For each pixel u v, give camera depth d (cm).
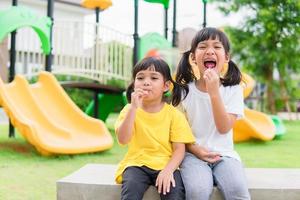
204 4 1060
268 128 883
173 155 243
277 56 1608
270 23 1575
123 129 235
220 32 259
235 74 266
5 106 573
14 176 432
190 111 265
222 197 239
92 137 649
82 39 880
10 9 678
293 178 274
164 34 1121
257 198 246
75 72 867
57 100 693
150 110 251
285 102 1741
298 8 1567
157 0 1090
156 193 236
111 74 905
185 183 231
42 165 504
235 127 797
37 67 1059
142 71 245
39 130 576
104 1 1047
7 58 1066
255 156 616
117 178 246
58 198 250
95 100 1023
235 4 1647
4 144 670
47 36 735
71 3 1820
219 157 251
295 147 734
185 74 271
